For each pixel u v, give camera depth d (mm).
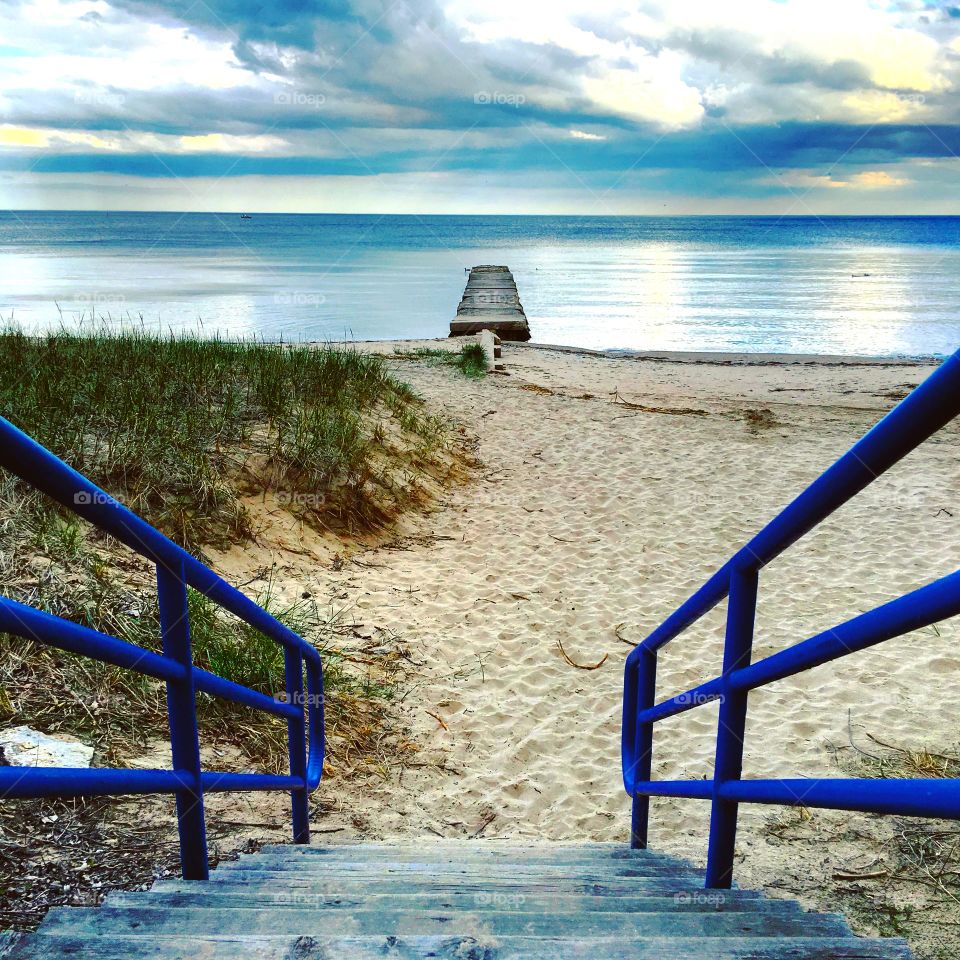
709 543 7715
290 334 22547
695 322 27203
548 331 25125
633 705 3484
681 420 11820
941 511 8234
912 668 5344
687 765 4488
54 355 9242
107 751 3586
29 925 2373
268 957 1611
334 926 1954
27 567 4906
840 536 7715
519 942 1717
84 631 1540
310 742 3580
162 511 6453
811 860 3223
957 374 1029
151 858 2859
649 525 8141
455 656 5688
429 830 3848
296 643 3107
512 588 6785
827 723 4750
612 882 2598
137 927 1857
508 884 2545
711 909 2121
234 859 2984
